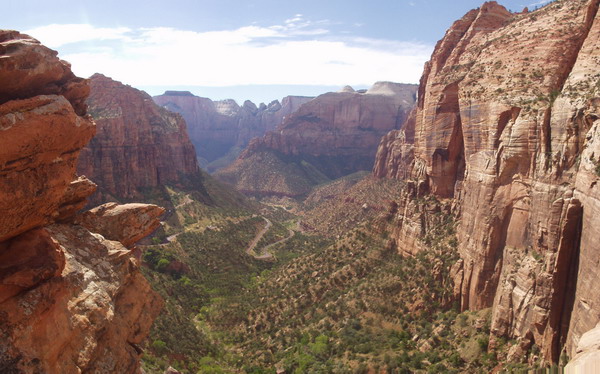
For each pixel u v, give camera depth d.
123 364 20.97
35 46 16.58
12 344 15.62
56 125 16.55
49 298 17.31
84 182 23.94
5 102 15.68
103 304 20.22
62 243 21.17
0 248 17.41
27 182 16.31
